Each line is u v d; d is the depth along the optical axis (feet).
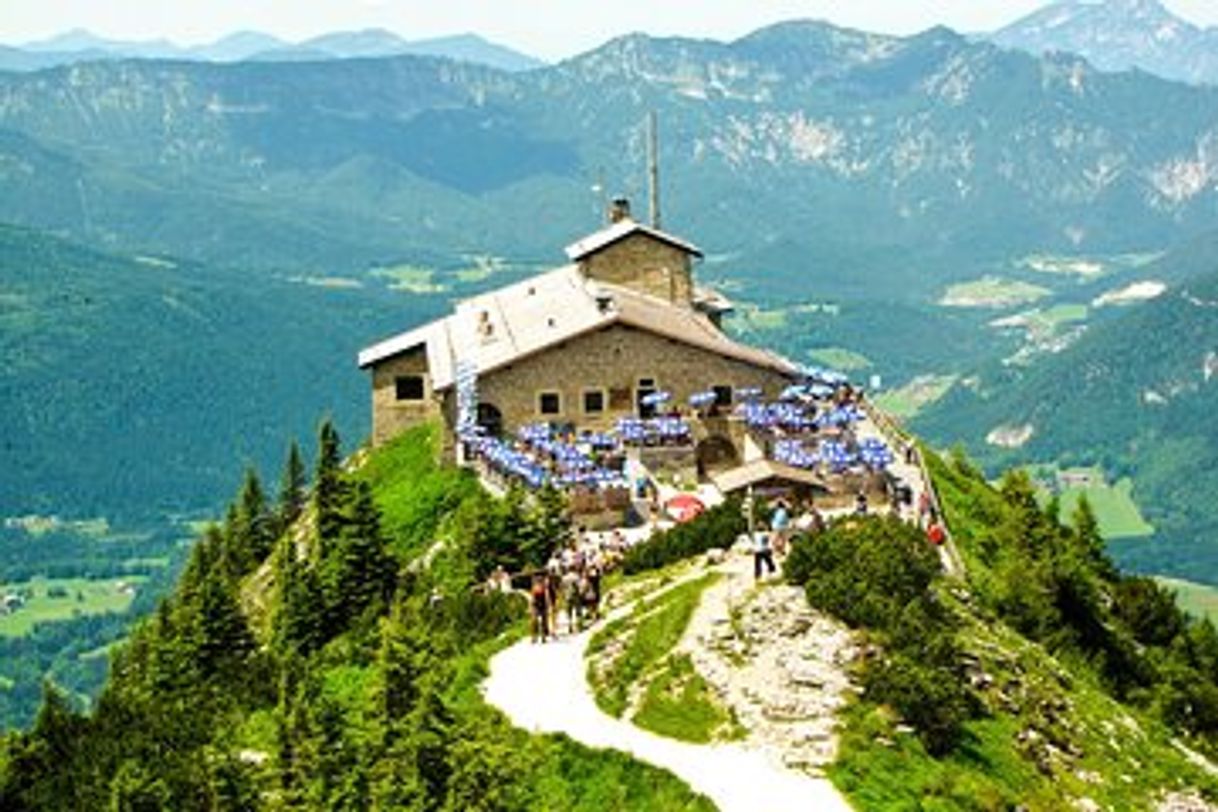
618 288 444.14
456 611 256.73
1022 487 349.41
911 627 195.31
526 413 376.68
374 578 303.27
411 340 461.78
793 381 385.50
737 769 174.91
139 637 381.81
